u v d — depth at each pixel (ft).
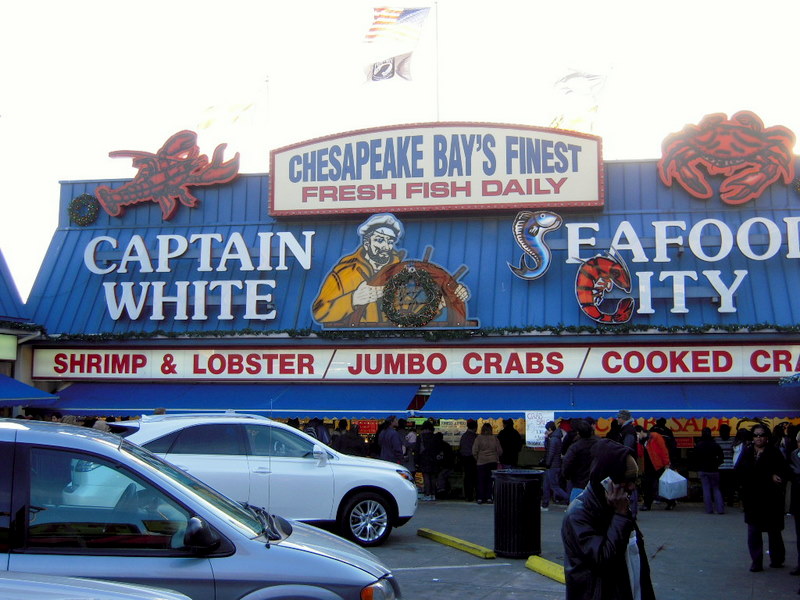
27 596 12.01
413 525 47.01
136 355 67.62
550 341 62.39
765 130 66.44
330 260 68.64
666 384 61.21
